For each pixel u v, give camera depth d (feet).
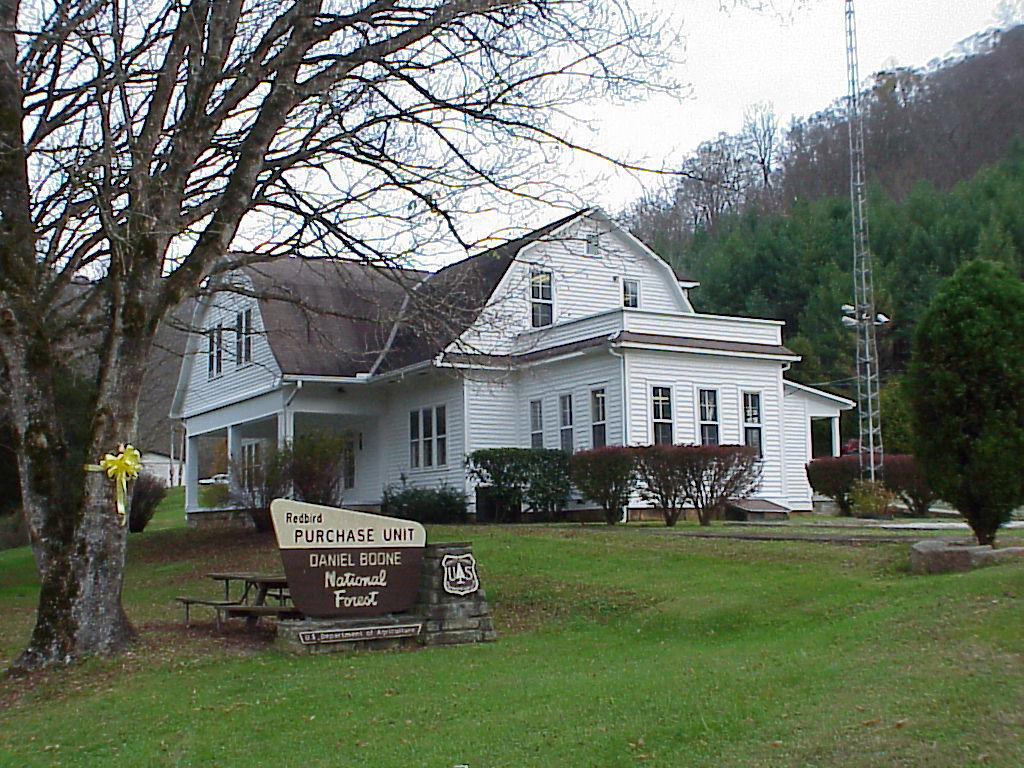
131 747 25.57
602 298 94.63
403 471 95.81
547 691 28.84
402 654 36.65
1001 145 229.66
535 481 80.28
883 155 249.75
